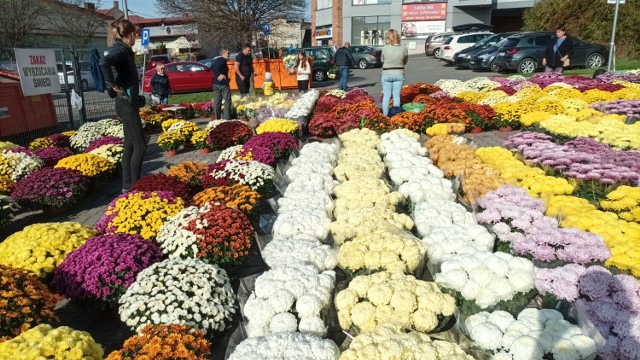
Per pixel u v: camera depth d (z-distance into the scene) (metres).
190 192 6.04
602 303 3.16
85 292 3.72
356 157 6.48
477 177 5.65
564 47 14.46
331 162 6.69
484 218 4.50
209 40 27.61
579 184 5.49
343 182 5.90
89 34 33.09
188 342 2.87
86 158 7.55
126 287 3.70
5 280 3.36
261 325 3.30
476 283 3.45
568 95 11.28
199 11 24.94
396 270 3.72
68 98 13.69
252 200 5.03
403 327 3.20
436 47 33.62
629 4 23.73
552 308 3.40
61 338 2.71
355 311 3.28
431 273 3.98
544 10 26.25
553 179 5.33
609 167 5.54
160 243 4.43
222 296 3.54
